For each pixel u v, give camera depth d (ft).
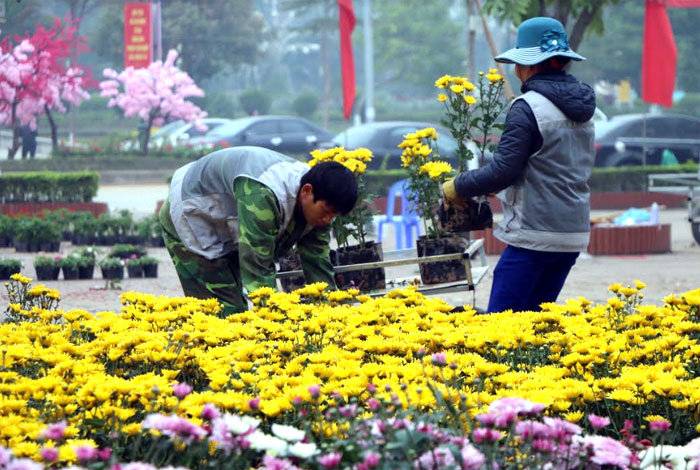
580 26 56.29
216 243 25.66
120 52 269.85
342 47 68.80
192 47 290.97
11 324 22.17
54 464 12.54
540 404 12.78
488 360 19.74
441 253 30.66
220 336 19.27
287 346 18.72
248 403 13.53
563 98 25.77
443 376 15.56
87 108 314.76
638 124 128.06
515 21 53.11
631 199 114.11
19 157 175.52
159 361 17.44
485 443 12.11
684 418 15.92
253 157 24.29
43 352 17.48
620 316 23.95
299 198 23.75
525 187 26.18
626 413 16.19
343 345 20.02
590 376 16.75
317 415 14.12
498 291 27.04
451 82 30.66
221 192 24.97
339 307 21.88
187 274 26.20
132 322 20.42
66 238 83.10
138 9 165.48
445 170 30.48
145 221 81.15
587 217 26.71
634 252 70.28
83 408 14.10
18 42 137.59
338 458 11.32
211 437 12.57
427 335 19.10
